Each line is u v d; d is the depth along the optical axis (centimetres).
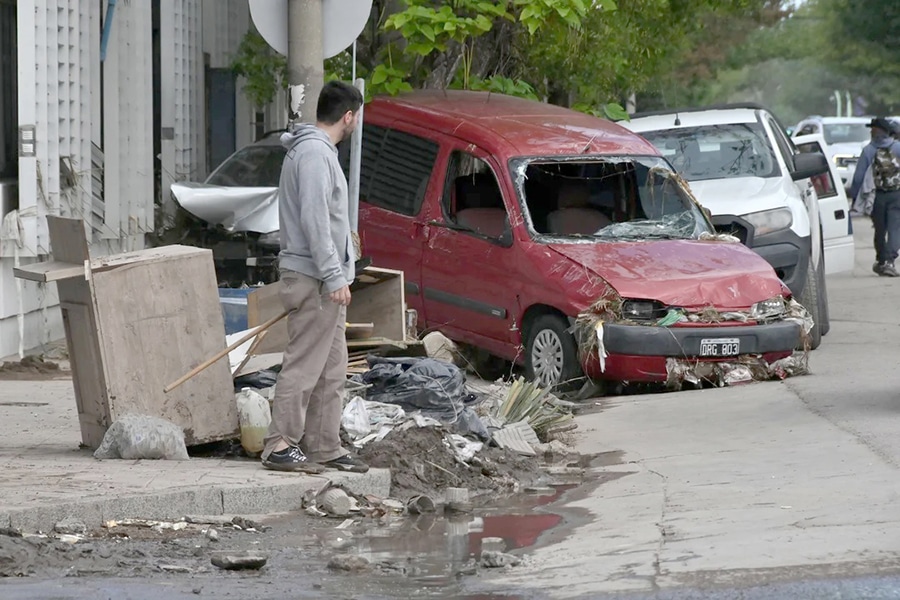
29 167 1869
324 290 1171
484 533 1046
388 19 2097
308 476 1159
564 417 1487
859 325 2344
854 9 8981
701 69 7888
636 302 1675
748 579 839
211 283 1257
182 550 976
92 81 2188
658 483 1204
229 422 1257
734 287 1717
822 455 1255
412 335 1590
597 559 930
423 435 1284
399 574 910
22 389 1669
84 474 1131
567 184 1875
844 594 800
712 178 2216
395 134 1998
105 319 1213
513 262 1769
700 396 1653
